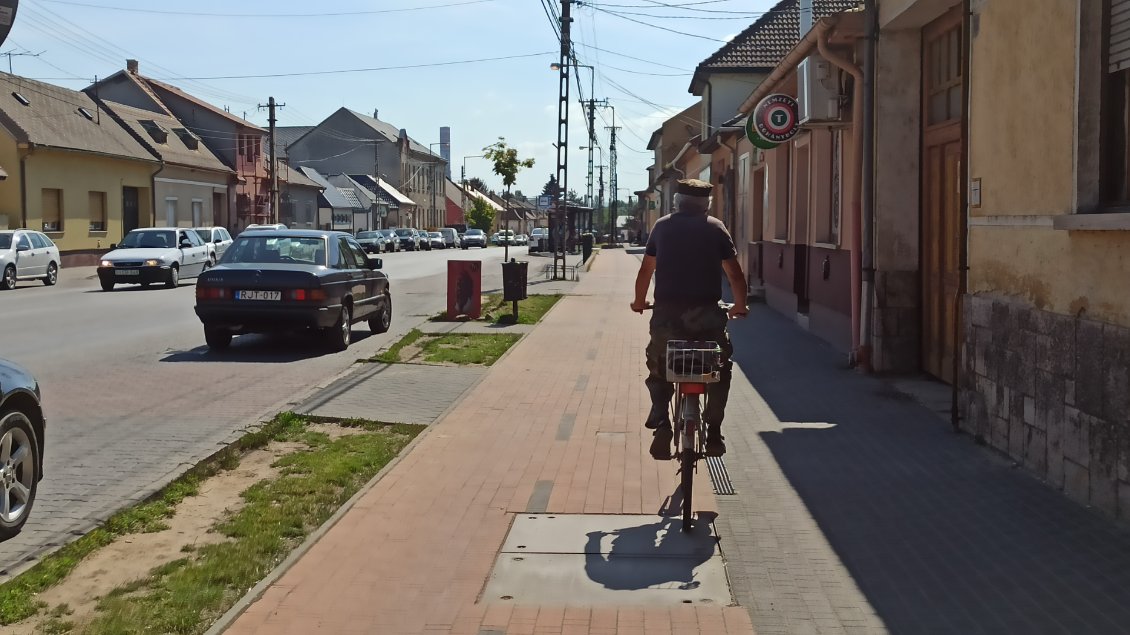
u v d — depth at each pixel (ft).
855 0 72.79
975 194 25.57
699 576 16.69
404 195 341.62
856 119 37.32
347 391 35.12
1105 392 19.11
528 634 14.37
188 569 17.15
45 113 135.74
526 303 73.26
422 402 33.17
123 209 149.07
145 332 53.93
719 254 19.45
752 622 14.80
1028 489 21.25
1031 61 22.11
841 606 15.40
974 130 25.57
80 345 48.26
